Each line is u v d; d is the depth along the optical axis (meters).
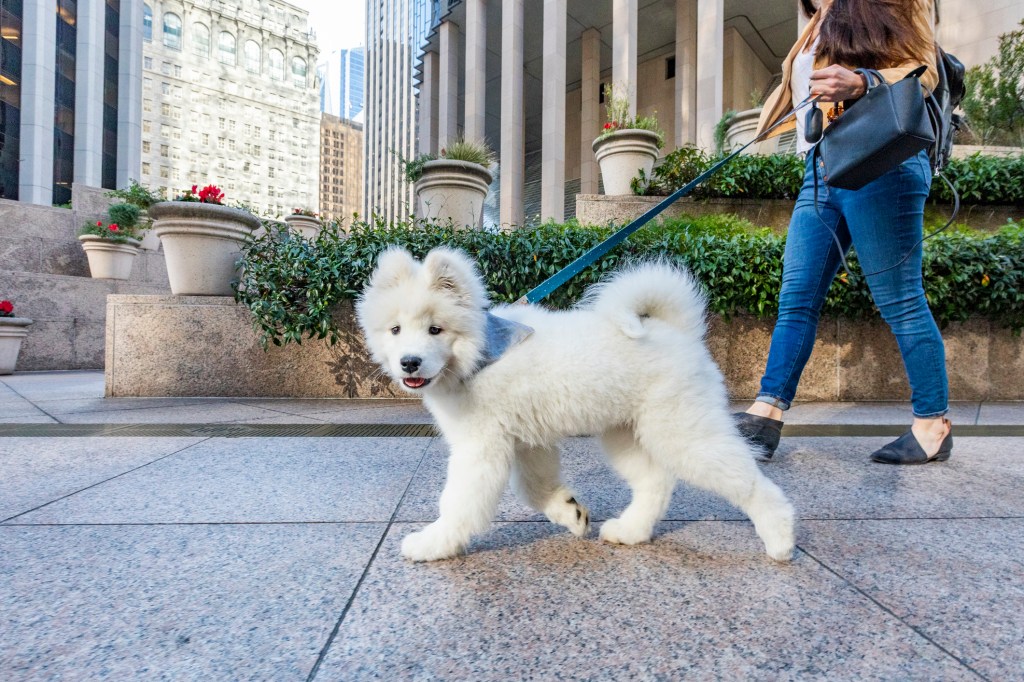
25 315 10.52
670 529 2.21
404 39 92.50
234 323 5.84
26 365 10.48
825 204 3.13
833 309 5.65
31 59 30.67
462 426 1.92
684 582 1.72
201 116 112.62
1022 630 1.44
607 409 1.92
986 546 2.01
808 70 3.29
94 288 11.32
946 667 1.28
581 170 25.70
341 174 151.38
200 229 5.92
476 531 1.88
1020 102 11.49
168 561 1.87
